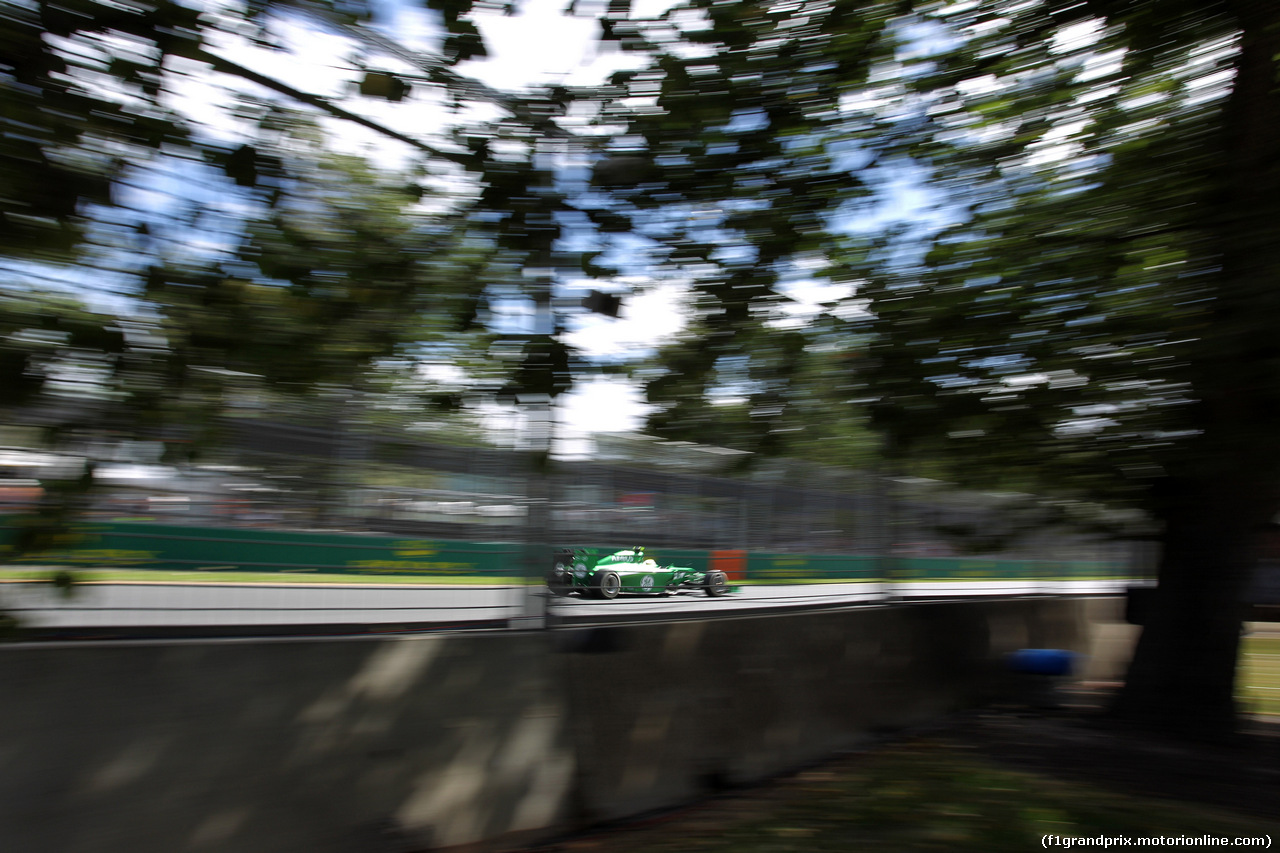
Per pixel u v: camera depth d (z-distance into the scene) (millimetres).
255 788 3346
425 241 4430
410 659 3896
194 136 3697
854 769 5602
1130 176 5688
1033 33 5379
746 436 5336
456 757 3951
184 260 3725
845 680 6262
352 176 4238
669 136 4766
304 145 4059
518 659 4293
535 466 4492
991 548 7305
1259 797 5078
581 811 4371
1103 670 10086
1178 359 5281
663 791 4770
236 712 3354
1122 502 6848
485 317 4422
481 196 4434
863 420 5676
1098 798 4945
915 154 5445
